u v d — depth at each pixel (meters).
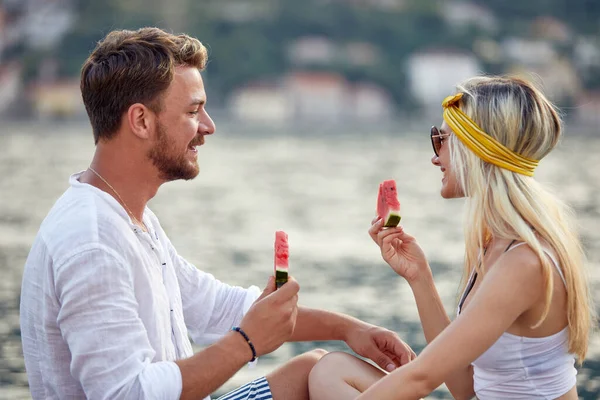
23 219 17.45
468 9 149.00
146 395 3.12
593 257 11.86
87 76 3.43
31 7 125.12
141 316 3.38
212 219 18.92
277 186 29.39
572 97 114.56
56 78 116.12
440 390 6.09
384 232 3.91
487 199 3.47
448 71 133.50
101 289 3.19
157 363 3.23
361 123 121.75
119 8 127.38
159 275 3.51
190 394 3.21
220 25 133.88
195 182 30.95
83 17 123.94
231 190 27.70
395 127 107.69
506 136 3.44
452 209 21.03
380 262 12.55
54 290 3.27
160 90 3.40
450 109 3.59
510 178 3.44
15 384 6.07
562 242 3.37
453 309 8.74
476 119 3.50
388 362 3.97
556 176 32.59
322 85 128.25
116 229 3.30
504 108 3.44
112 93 3.39
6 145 54.91
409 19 136.62
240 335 3.33
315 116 128.88
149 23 128.50
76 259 3.20
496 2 149.75
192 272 4.03
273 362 6.84
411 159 46.81
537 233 3.40
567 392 3.44
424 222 18.05
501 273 3.28
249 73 128.62
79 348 3.17
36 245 3.37
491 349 3.41
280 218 19.27
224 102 129.50
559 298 3.35
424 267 3.93
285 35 134.25
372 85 129.62
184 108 3.46
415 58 133.88
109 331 3.18
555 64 127.56
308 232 16.56
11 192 24.25
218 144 63.50
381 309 8.93
